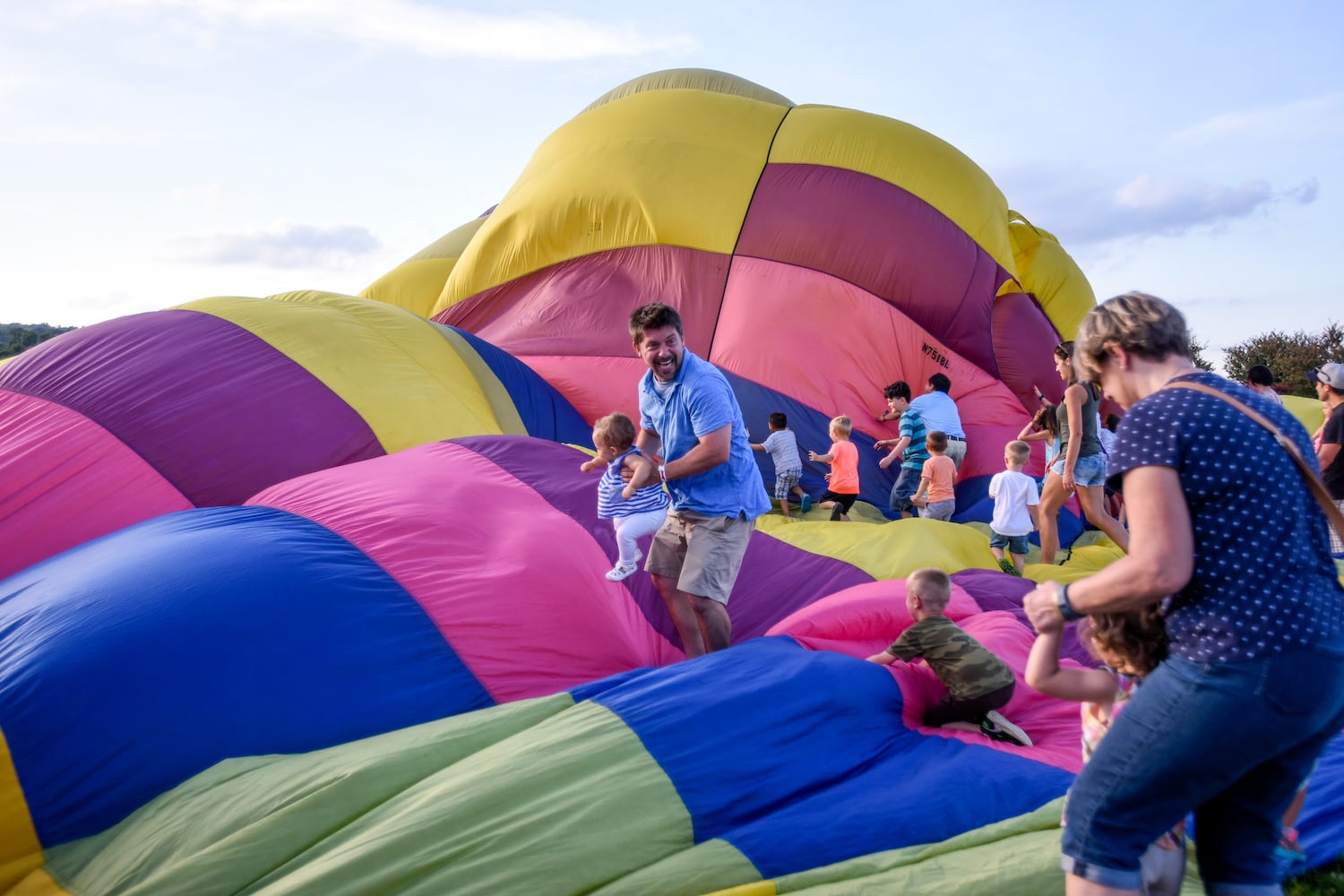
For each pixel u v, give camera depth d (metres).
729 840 3.10
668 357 4.46
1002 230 11.12
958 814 3.29
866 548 6.43
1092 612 2.27
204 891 2.89
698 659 4.13
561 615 4.68
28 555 5.44
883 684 4.11
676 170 10.52
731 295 10.08
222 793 3.36
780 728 3.66
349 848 2.97
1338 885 3.16
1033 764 3.63
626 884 2.91
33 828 3.39
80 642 3.77
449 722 3.73
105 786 3.50
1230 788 2.27
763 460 9.34
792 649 4.32
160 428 6.09
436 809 3.07
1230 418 2.11
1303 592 2.05
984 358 10.49
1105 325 2.39
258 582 4.22
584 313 10.27
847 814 3.24
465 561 4.79
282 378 6.68
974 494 9.95
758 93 12.99
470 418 7.43
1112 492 2.23
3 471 5.66
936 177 10.66
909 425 9.07
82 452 5.86
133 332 6.70
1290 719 2.03
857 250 10.13
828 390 9.68
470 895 2.82
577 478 5.82
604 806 3.14
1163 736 2.11
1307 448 2.15
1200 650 2.08
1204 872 2.34
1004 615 5.34
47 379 6.31
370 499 5.10
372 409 6.87
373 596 4.42
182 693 3.73
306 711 3.88
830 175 10.49
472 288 11.42
